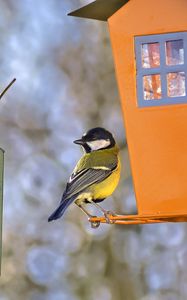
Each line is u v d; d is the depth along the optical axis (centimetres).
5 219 1881
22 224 1880
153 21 864
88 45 1886
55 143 1900
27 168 1895
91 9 913
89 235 1862
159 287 1798
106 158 1016
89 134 1038
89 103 1872
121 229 1850
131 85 862
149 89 859
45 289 1850
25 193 1886
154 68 860
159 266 1819
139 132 853
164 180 845
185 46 858
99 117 1856
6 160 1898
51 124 1909
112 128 1820
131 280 1817
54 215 955
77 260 1855
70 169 1881
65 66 1895
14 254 1872
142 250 1833
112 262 1836
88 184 998
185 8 862
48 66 1911
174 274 1812
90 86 1875
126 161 1778
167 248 1833
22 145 1909
